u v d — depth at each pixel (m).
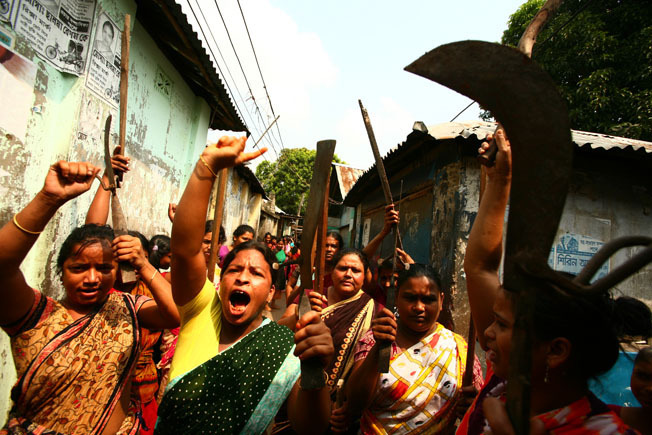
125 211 5.32
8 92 2.92
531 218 0.69
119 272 2.59
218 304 1.68
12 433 1.50
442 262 5.62
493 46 0.70
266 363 1.52
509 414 0.70
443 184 5.91
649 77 8.77
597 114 9.12
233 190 12.70
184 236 1.39
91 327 1.65
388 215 1.87
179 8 4.41
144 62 5.34
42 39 3.22
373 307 2.74
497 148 1.38
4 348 2.96
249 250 1.66
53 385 1.53
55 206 1.48
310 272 1.19
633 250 5.43
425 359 1.91
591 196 5.39
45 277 3.28
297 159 32.44
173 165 7.03
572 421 0.91
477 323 1.39
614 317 0.95
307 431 1.32
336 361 2.50
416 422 1.81
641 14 9.03
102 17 3.83
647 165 5.45
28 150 3.16
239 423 1.43
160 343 2.75
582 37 9.29
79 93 3.54
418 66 0.78
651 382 1.50
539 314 0.90
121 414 1.72
